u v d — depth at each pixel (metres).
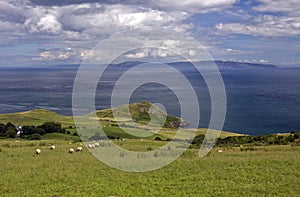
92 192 20.86
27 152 36.50
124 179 24.06
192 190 21.16
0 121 111.88
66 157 32.84
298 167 26.55
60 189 21.62
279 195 19.86
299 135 52.81
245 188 21.31
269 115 175.00
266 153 34.44
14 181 23.69
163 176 24.97
